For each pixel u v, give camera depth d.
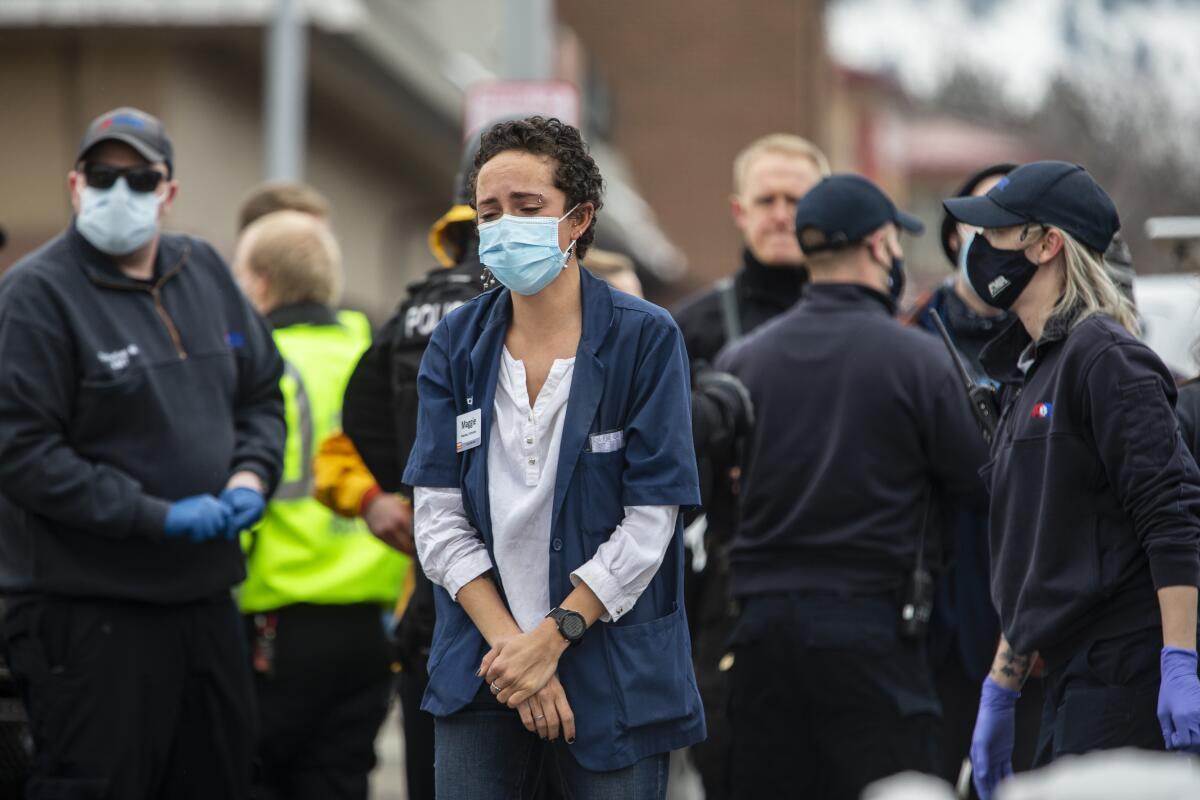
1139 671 11.75
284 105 33.97
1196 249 19.22
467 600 11.77
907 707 15.20
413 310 15.63
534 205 11.62
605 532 11.74
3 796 17.08
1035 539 12.10
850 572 15.33
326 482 17.50
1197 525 11.62
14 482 14.78
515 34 27.88
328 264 19.08
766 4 89.31
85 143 15.30
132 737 15.09
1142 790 5.72
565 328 11.95
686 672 11.93
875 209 16.09
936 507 15.61
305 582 17.97
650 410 11.73
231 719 15.76
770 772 15.70
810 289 16.11
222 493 15.62
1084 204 12.38
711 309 19.62
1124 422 11.70
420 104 43.28
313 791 18.31
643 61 90.06
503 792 11.84
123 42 38.50
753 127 89.50
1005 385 12.92
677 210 89.81
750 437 15.78
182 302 15.86
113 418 15.20
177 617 15.38
